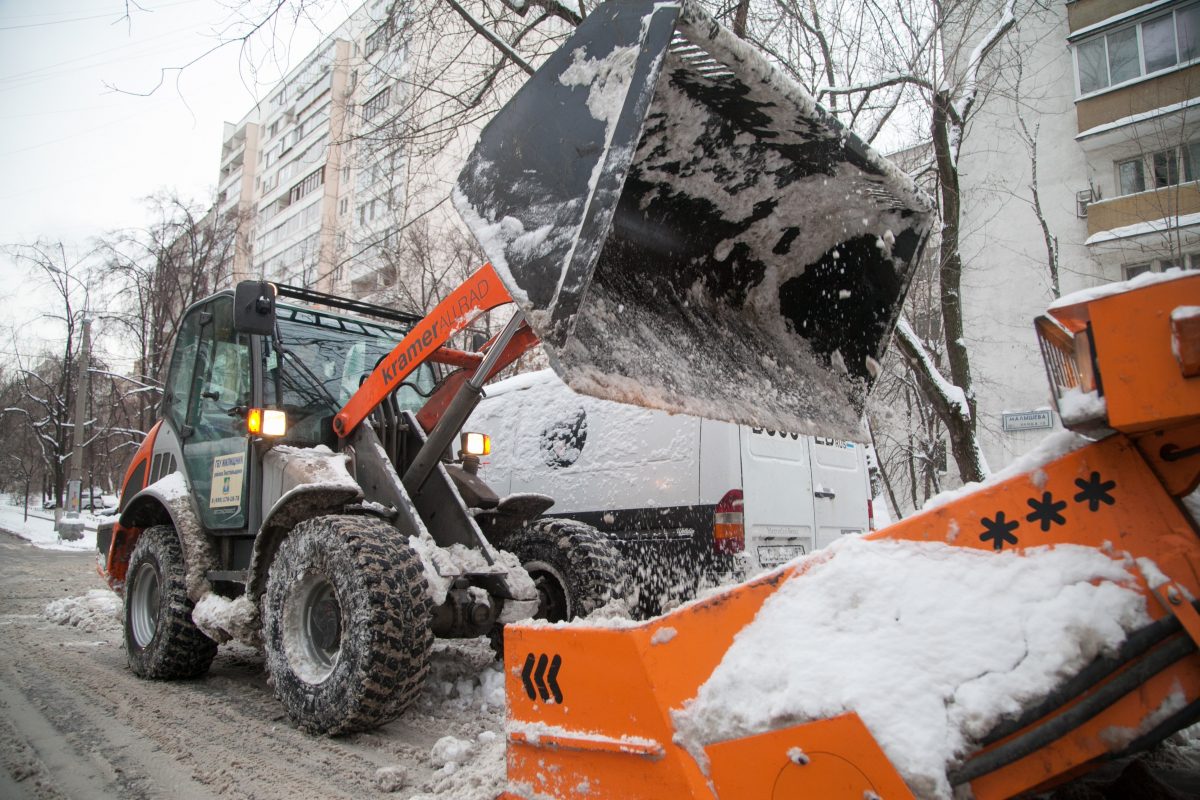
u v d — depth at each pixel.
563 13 7.66
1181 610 1.35
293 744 3.45
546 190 2.18
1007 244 14.45
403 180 9.98
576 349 2.19
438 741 3.27
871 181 2.77
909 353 7.47
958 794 1.41
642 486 5.81
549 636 2.08
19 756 3.29
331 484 3.77
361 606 3.33
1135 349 1.40
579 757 1.95
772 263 3.09
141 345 24.81
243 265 28.72
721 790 1.65
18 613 7.70
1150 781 1.75
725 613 1.79
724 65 2.26
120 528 5.32
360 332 5.15
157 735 3.58
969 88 7.97
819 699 1.54
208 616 4.12
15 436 37.88
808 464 5.99
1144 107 13.13
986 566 1.56
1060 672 1.40
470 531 4.15
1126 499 1.46
